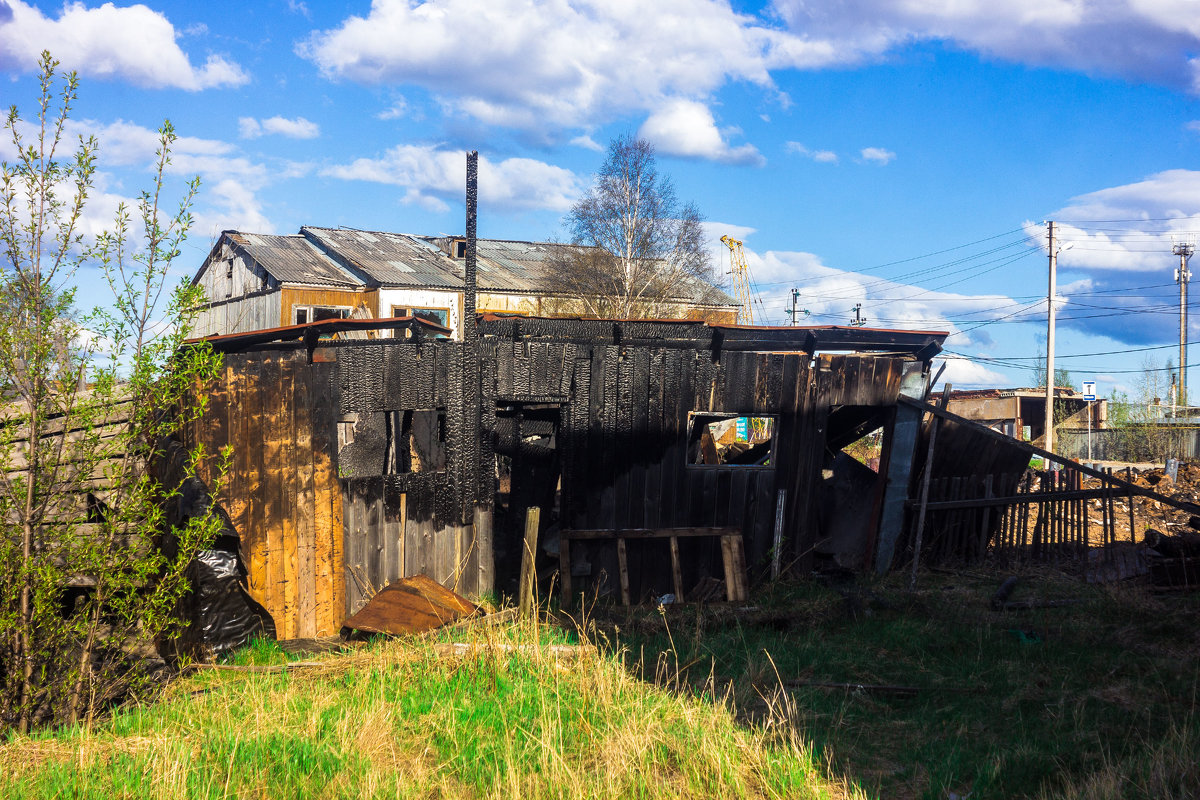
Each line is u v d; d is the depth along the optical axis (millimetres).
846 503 11938
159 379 6379
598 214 36312
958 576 11289
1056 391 42188
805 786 4609
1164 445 33469
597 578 10039
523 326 10008
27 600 6020
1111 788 4531
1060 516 11625
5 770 4859
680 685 6672
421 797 4531
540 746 5090
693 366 10414
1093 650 7621
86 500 7285
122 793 4473
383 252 33219
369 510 9203
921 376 11453
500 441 13031
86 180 5957
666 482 10352
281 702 5953
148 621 6445
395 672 6453
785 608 9188
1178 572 10008
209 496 7797
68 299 5980
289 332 8898
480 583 9453
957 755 5316
